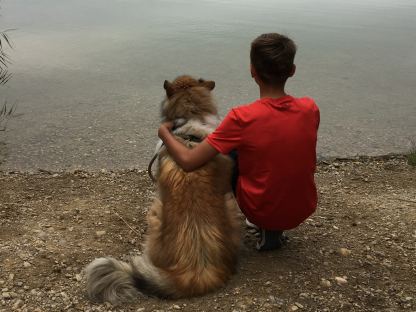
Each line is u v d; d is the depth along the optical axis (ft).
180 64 20.72
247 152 6.72
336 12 35.22
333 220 8.88
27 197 9.78
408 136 14.17
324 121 15.40
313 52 23.84
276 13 33.71
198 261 6.50
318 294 6.64
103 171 11.39
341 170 11.69
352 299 6.55
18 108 15.69
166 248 6.65
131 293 6.45
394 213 9.12
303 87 18.65
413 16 34.45
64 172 11.32
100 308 6.34
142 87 17.83
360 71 20.95
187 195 6.66
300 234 8.35
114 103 16.30
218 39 25.38
